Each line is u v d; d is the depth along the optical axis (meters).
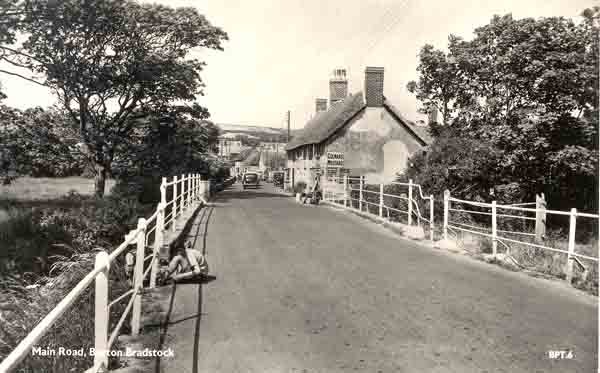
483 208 17.34
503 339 5.32
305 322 5.90
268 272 8.59
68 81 24.02
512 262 9.41
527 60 17.12
